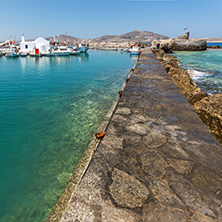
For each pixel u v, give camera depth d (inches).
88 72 880.9
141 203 60.2
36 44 1929.1
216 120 146.4
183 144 97.4
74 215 55.8
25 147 225.1
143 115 137.8
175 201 61.1
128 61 1391.5
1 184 164.2
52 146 227.6
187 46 1734.7
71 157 205.6
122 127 116.7
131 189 66.1
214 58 1023.0
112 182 69.6
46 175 176.7
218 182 70.4
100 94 470.6
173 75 362.3
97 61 1402.6
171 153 89.1
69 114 333.7
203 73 569.0
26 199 148.7
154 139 102.1
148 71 352.5
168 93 200.5
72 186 118.2
